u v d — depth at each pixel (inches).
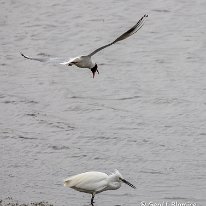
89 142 876.6
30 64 1197.1
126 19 1370.6
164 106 1011.3
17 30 1342.3
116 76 1139.3
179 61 1191.6
